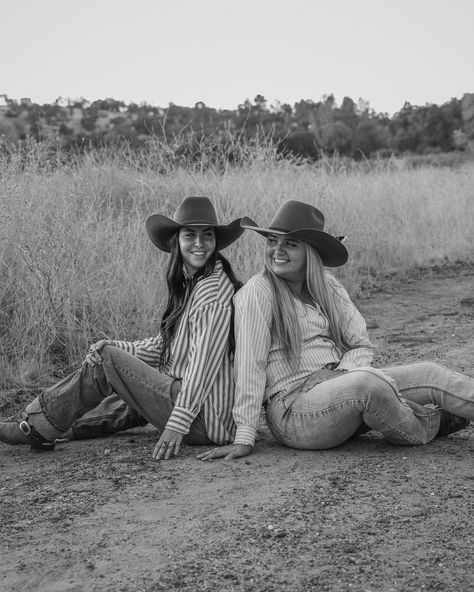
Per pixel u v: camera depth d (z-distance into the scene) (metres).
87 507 3.39
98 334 6.20
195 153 10.38
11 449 4.36
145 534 3.09
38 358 5.90
